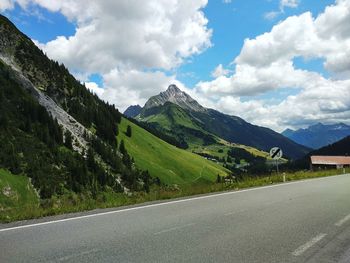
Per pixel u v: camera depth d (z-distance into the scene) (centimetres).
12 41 18275
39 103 14575
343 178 3466
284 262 689
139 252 756
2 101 12625
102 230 973
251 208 1388
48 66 18812
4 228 998
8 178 9219
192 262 686
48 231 960
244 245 815
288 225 1049
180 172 17175
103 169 12344
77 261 693
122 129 19262
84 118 17088
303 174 3838
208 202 1569
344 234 934
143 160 16675
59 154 11919
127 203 1590
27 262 685
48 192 9562
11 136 11162
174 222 1092
